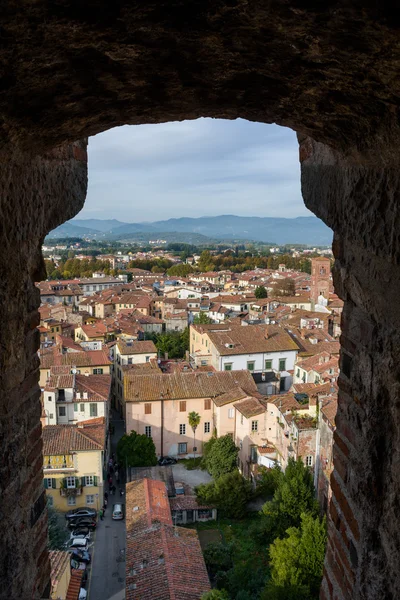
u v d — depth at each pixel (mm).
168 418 29953
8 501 3074
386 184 2596
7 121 2488
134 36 2049
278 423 24797
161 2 1799
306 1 1735
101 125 3166
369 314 2924
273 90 2613
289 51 2131
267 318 52938
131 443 27703
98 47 2117
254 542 20812
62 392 28469
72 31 1948
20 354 3258
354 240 3102
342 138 2863
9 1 1695
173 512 22984
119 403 38406
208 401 30234
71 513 23859
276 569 15883
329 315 50094
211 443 28641
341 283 3361
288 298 66250
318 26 1880
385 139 2441
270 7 1817
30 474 3508
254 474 24859
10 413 3137
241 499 23078
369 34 1812
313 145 3912
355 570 3008
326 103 2535
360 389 3072
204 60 2312
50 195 3639
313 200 3961
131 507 20594
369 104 2309
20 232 3121
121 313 59688
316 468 21078
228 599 14867
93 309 67875
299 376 35062
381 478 2688
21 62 2076
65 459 24062
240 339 39031
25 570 3355
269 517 20750
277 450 24984
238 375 31844
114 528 23469
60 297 79875
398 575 2404
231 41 2113
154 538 17844
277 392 37531
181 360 44094
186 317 58906
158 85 2605
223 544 20422
